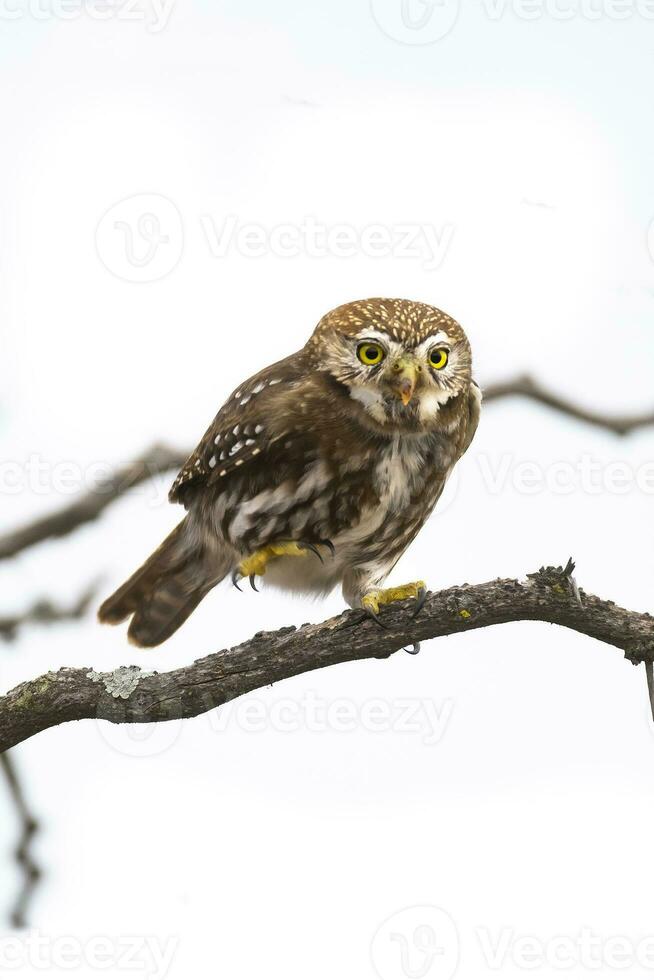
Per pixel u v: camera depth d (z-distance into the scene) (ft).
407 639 27.96
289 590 38.19
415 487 35.55
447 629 27.89
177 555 39.42
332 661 28.25
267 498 35.12
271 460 34.78
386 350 33.76
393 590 29.14
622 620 27.04
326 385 34.42
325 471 34.65
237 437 34.83
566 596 27.14
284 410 34.37
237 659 28.14
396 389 33.40
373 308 34.65
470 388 36.42
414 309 34.88
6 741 28.12
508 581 27.63
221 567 39.22
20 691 28.02
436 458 35.53
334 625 28.37
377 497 35.19
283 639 28.35
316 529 35.58
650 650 26.91
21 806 34.42
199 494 37.42
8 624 38.37
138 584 39.96
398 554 37.32
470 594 27.66
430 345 34.22
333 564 37.06
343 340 34.24
